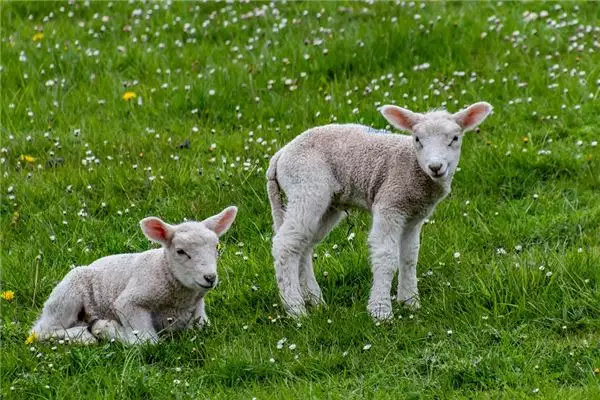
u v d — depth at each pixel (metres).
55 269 20.25
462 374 15.54
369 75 27.55
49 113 26.73
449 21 29.30
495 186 22.28
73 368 16.36
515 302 17.55
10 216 22.23
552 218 20.77
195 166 23.45
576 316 16.98
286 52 28.69
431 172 16.72
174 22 31.38
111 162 24.23
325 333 17.00
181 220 21.67
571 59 27.36
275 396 15.20
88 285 17.77
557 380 15.41
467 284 17.97
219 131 25.47
